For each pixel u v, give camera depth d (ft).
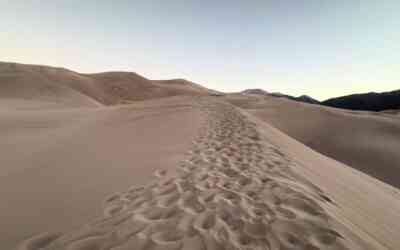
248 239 6.48
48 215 8.09
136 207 8.27
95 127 27.45
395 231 8.91
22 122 29.89
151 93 226.58
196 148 16.40
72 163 14.12
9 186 10.66
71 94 118.42
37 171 12.73
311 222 7.29
